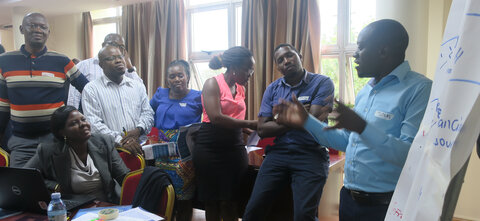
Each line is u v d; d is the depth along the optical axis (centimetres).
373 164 126
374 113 126
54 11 598
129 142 213
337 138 142
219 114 190
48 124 231
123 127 238
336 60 439
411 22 304
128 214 135
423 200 64
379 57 122
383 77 129
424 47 310
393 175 123
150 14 538
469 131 57
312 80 184
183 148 212
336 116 105
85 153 194
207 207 213
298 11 418
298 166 176
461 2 67
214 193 202
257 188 185
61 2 542
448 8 306
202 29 533
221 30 515
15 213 142
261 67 447
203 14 528
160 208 152
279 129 180
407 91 120
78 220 129
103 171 193
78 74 249
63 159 186
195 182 231
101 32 621
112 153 199
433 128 67
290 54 184
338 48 427
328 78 181
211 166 200
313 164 174
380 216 126
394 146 104
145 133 248
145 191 155
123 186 174
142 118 246
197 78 557
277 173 183
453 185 59
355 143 134
